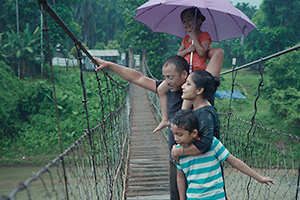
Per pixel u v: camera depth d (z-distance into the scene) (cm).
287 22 3134
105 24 5503
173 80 194
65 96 2055
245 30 244
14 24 2855
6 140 1775
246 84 3047
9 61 2500
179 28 274
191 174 165
